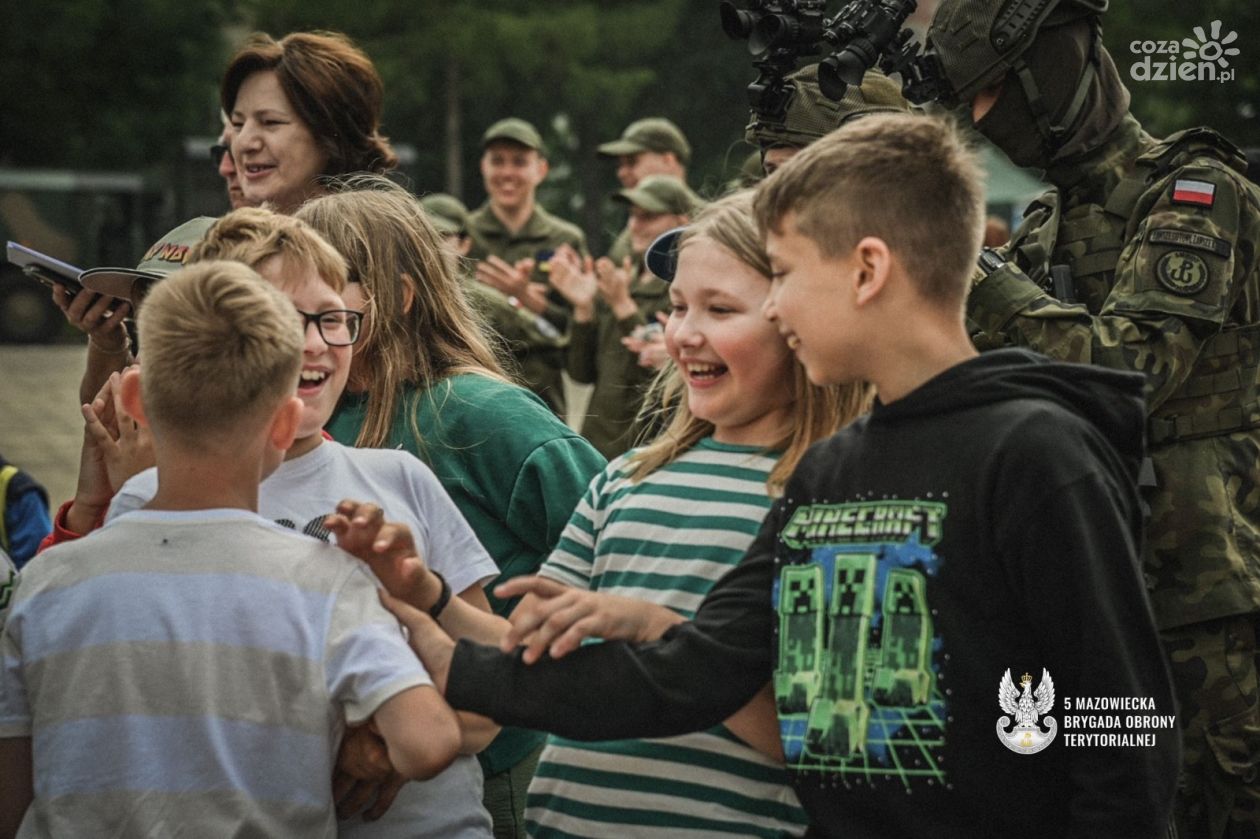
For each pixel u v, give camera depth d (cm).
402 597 225
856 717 205
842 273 209
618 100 3256
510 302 734
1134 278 318
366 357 307
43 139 3281
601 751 241
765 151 375
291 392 226
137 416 245
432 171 3744
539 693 214
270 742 214
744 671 217
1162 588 321
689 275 249
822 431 245
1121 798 194
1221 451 320
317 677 215
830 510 212
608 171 3575
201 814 211
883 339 209
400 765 212
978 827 201
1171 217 319
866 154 208
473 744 230
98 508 295
